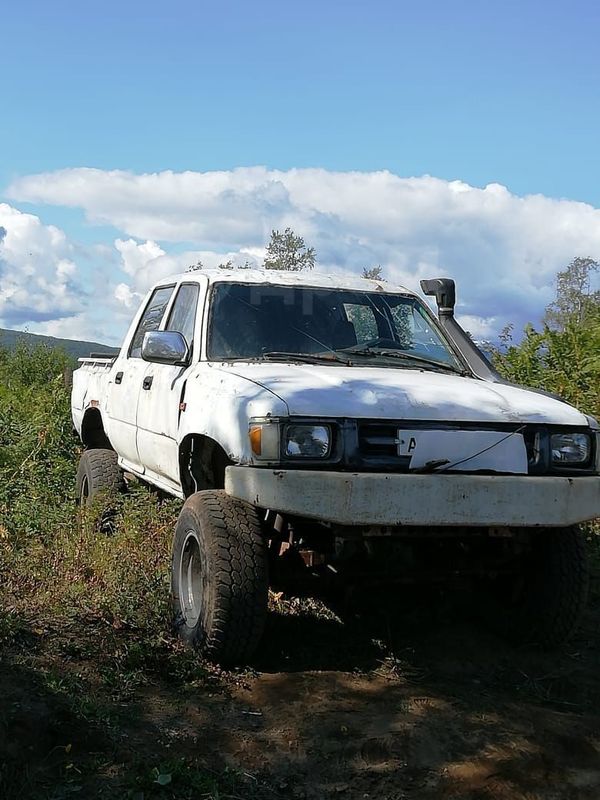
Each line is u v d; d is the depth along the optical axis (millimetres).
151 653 4574
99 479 7344
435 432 4539
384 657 4926
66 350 23609
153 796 3336
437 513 4379
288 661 4797
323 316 5918
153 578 5465
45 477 8516
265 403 4508
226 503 4703
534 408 4832
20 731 3572
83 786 3379
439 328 6234
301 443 4430
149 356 5660
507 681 4758
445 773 3680
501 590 5387
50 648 4531
